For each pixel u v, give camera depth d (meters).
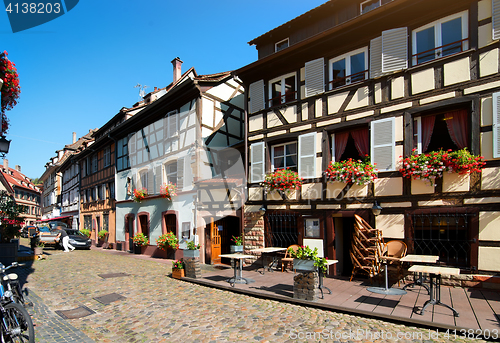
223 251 12.22
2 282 4.62
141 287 7.84
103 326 5.15
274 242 9.66
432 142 7.58
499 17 6.32
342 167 8.09
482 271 6.30
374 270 6.91
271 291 6.84
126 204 17.66
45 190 45.16
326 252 8.40
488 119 6.41
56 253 16.09
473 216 6.42
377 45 7.94
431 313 5.09
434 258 5.88
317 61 9.00
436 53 7.20
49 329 4.96
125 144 18.28
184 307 6.09
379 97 7.88
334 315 5.40
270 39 10.99
